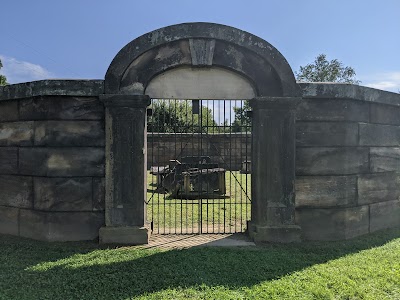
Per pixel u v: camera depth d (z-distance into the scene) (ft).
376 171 19.93
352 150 18.56
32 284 12.12
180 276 12.76
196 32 17.47
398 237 18.65
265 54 17.62
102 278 12.59
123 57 17.31
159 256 14.89
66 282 12.25
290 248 16.39
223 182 34.78
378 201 20.12
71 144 17.53
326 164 18.12
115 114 17.28
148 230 17.51
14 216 18.88
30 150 18.11
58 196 17.47
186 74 18.11
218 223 22.07
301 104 18.01
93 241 17.49
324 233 18.07
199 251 15.58
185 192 33.55
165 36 17.40
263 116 17.62
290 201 17.67
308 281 12.41
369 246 16.88
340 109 18.20
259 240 17.48
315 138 18.08
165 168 39.01
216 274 13.02
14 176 18.85
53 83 17.25
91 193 17.63
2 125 19.35
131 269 13.41
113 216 17.30
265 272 13.28
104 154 17.63
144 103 17.24
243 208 27.96
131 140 17.30
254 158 18.12
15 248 16.34
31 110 18.02
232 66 17.81
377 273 13.10
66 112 17.51
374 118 19.77
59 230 17.49
